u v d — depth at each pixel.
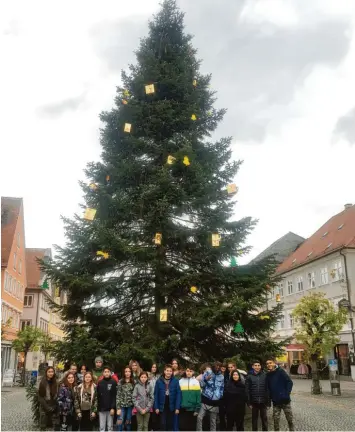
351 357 31.73
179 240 13.13
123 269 13.06
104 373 9.50
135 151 14.34
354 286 33.50
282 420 12.22
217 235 12.23
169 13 16.28
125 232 13.24
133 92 15.11
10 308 38.41
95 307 12.89
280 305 12.51
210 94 15.56
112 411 9.30
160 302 12.90
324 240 40.81
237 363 10.84
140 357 11.20
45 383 9.98
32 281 48.12
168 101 14.44
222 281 12.72
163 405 9.30
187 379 9.67
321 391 22.34
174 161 13.22
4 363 35.38
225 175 13.98
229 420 9.52
